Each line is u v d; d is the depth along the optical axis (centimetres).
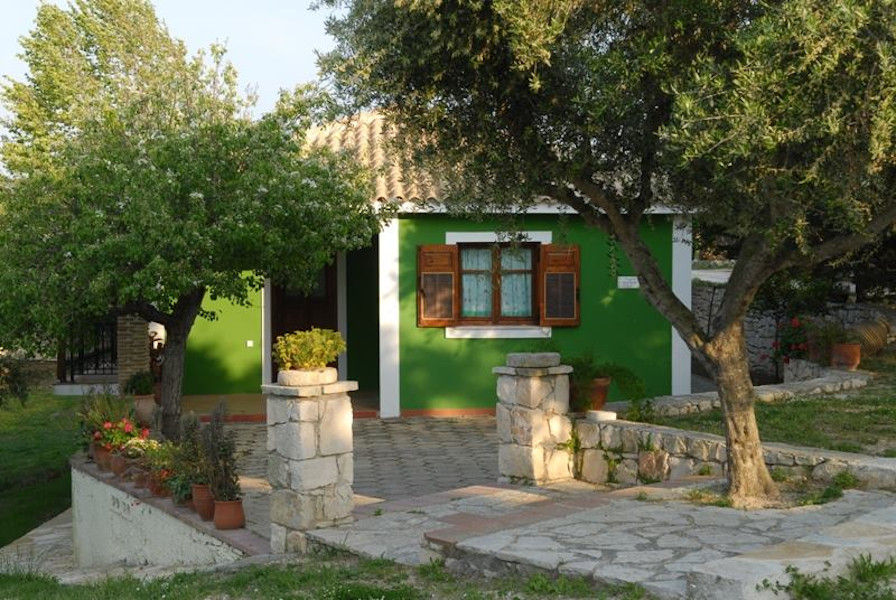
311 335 771
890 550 515
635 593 520
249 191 1055
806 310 1562
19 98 1984
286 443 770
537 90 726
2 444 1709
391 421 1532
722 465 851
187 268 1019
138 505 977
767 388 1198
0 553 1145
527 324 1594
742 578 468
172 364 1165
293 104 1170
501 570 601
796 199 632
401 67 758
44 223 1052
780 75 593
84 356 2186
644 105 764
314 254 1098
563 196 805
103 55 1908
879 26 568
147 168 1023
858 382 1242
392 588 600
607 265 1582
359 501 905
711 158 627
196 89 1328
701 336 771
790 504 718
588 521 677
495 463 1191
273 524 787
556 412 974
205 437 874
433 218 1557
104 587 746
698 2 722
